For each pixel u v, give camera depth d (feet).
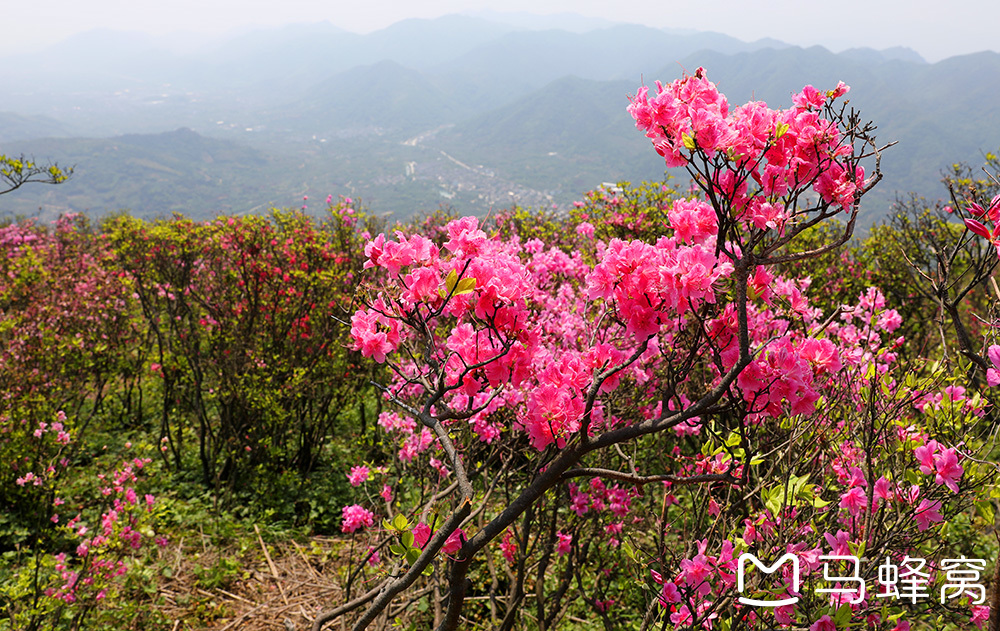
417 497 18.52
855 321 13.69
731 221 4.84
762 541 7.79
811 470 8.71
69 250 40.86
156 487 23.98
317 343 24.23
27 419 22.39
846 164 4.76
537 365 6.66
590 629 14.87
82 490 22.71
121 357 30.30
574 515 14.24
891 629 7.23
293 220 26.89
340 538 21.15
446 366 5.73
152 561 19.12
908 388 8.39
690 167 4.85
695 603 6.91
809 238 20.52
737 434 6.45
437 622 11.15
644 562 9.53
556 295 15.57
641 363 9.44
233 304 25.62
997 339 7.47
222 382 24.39
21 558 18.89
